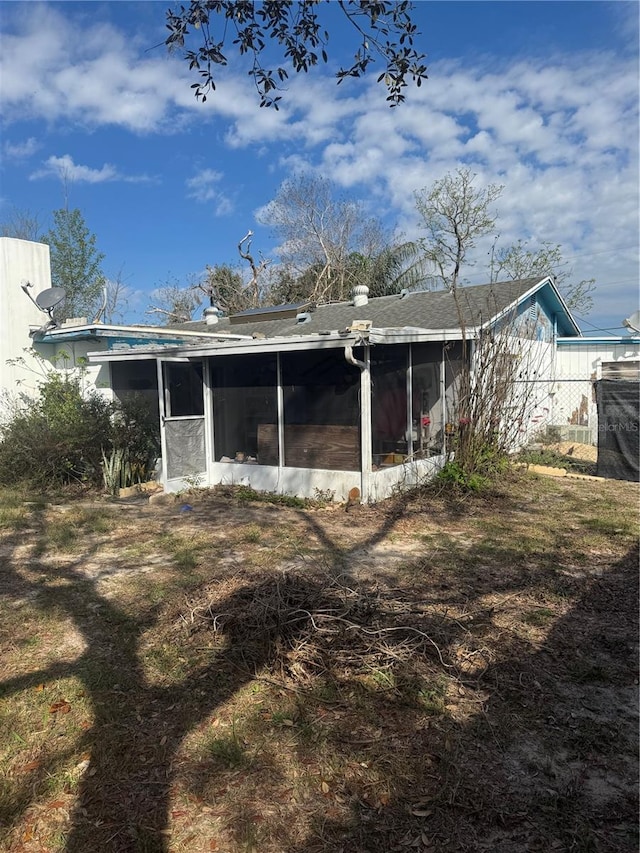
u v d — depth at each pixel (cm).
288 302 3100
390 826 236
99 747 286
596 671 356
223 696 331
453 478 896
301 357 880
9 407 1085
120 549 624
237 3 411
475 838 230
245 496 897
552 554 588
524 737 294
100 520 748
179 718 311
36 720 309
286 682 343
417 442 952
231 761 275
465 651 378
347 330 767
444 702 323
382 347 859
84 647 393
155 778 265
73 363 1118
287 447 908
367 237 3145
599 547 613
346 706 320
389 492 869
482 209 2216
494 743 289
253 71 442
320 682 342
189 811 245
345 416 840
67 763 275
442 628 396
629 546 615
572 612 446
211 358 999
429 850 224
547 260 2191
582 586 500
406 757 278
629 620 432
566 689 338
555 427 1385
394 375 887
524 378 1273
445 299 1428
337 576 490
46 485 977
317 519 752
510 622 427
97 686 342
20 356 1110
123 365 1091
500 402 1003
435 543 631
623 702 326
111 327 1059
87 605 464
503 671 356
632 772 269
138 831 233
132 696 332
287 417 905
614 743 289
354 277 2831
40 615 443
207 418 1005
